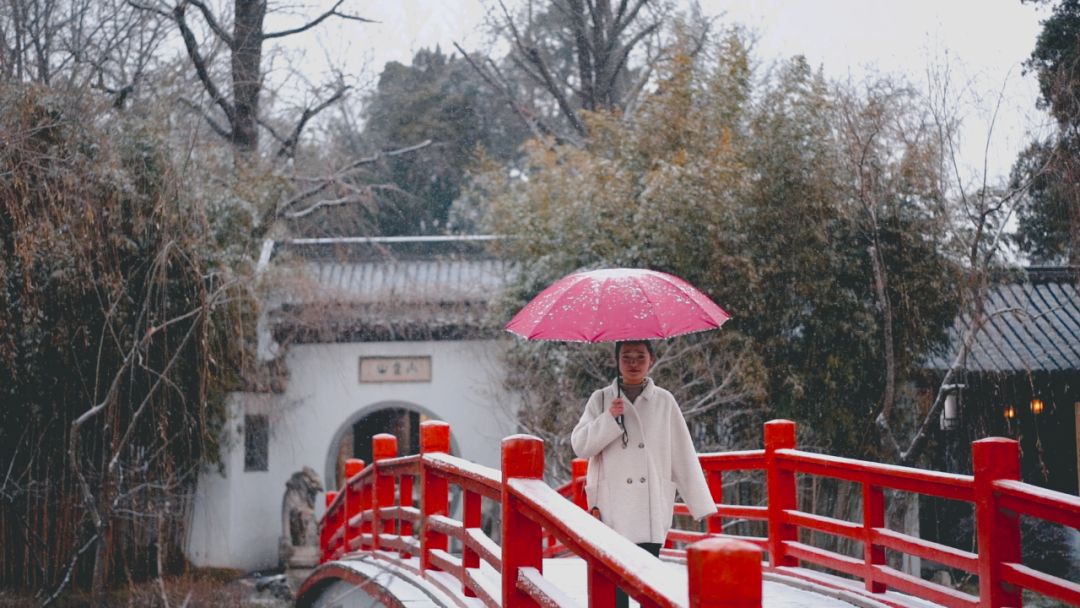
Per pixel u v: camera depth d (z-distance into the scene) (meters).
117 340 12.86
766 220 14.74
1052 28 13.89
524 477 4.02
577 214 16.03
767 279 14.75
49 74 12.83
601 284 4.93
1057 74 12.84
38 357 13.65
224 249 16.34
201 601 14.75
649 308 4.80
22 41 12.60
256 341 17.20
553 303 4.93
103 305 14.07
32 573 14.02
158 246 13.98
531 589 3.70
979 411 14.34
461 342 18.39
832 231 14.75
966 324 13.59
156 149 13.97
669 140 16.28
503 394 17.61
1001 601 4.28
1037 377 14.20
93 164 12.66
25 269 12.13
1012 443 4.36
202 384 14.62
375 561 8.25
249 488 17.80
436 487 6.64
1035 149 12.99
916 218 14.45
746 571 2.01
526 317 5.04
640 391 4.86
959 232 14.13
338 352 18.50
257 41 19.94
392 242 19.45
